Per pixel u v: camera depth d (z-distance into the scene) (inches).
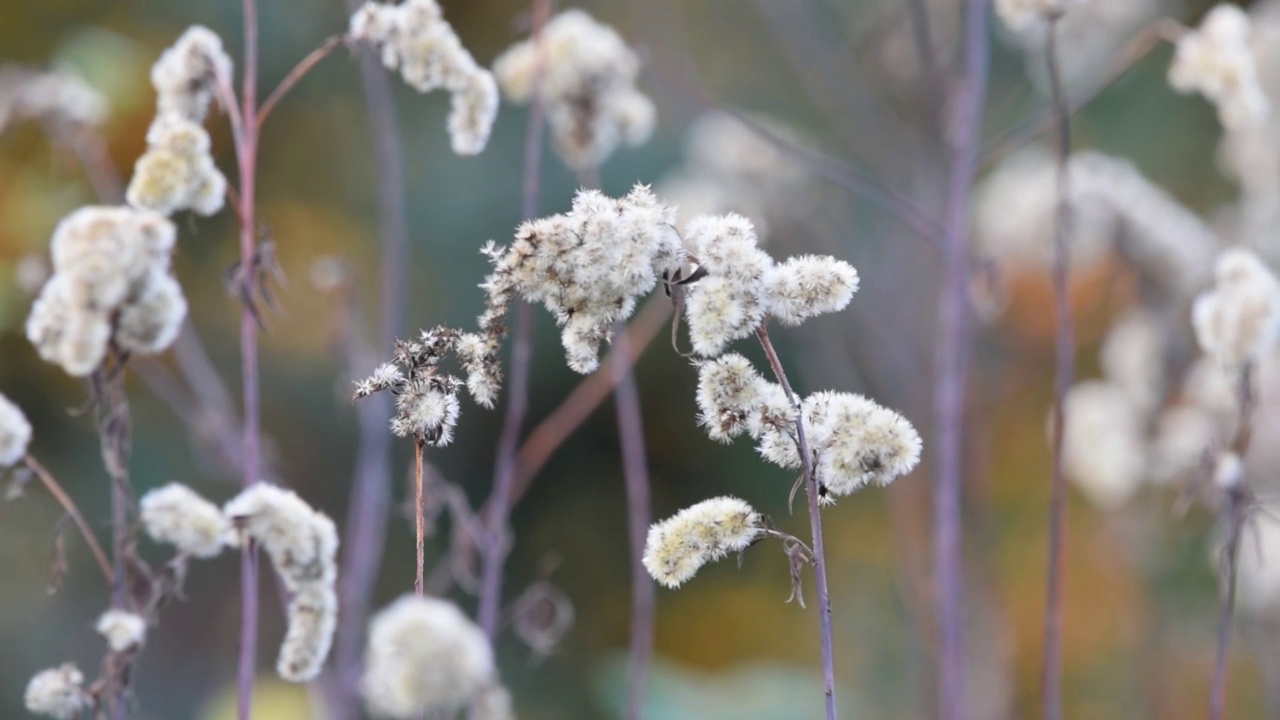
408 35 39.1
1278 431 53.2
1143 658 64.0
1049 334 78.5
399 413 34.6
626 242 34.3
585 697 84.5
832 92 71.1
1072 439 56.9
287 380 84.0
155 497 36.2
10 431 36.6
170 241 35.8
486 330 34.7
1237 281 40.2
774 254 67.7
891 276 69.6
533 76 48.6
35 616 71.9
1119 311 74.4
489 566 43.6
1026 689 77.9
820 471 34.4
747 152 64.3
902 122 70.2
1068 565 84.4
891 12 72.6
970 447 63.0
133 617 36.6
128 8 84.7
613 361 46.8
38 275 49.3
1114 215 58.7
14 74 50.3
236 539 36.1
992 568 61.7
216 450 48.6
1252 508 40.5
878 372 71.2
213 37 38.6
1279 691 52.7
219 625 74.4
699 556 34.4
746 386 34.4
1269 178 68.7
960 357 49.3
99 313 35.5
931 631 61.4
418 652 31.1
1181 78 45.7
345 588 45.0
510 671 83.7
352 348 49.0
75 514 37.0
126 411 36.6
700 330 34.2
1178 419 56.7
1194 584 68.2
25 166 63.8
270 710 55.3
